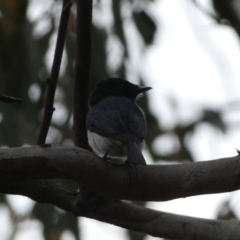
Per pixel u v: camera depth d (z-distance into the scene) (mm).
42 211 13797
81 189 8125
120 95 11500
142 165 7594
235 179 7391
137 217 8289
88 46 7902
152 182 7520
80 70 7961
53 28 14172
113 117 9516
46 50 14125
